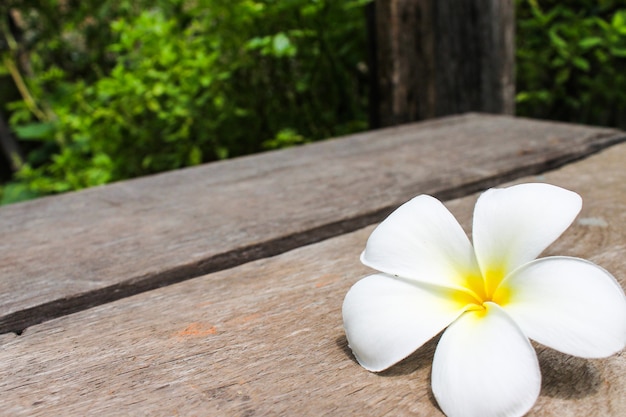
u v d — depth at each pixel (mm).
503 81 860
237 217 458
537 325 282
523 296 291
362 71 1139
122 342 344
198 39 1005
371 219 451
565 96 1106
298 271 395
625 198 452
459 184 494
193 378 318
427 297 303
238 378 316
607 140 601
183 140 1024
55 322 362
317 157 607
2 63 1456
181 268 401
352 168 561
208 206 487
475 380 278
